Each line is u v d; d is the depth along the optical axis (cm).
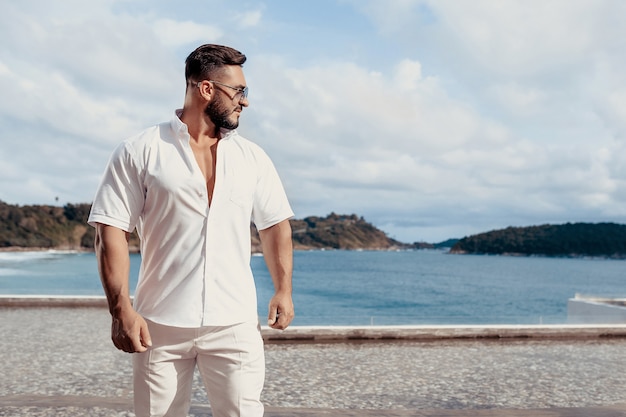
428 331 959
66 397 523
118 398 521
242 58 176
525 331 990
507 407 514
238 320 173
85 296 1348
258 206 187
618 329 1013
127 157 167
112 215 164
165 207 168
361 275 7662
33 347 814
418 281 6588
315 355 788
